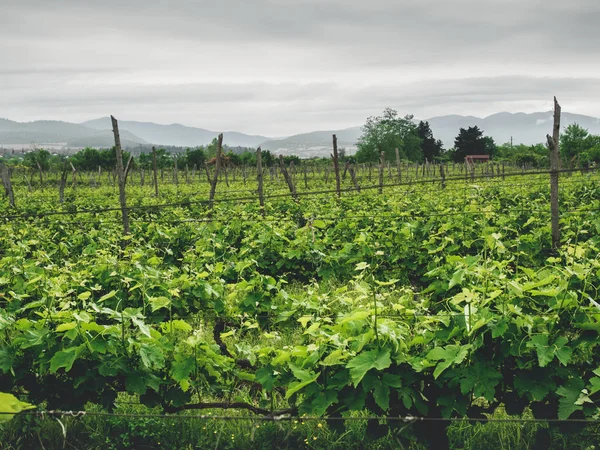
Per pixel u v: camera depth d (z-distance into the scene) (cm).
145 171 5841
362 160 10381
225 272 935
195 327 769
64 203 2314
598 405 464
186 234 1316
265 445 541
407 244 1099
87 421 574
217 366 545
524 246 1065
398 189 2584
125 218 1291
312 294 687
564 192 1864
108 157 6688
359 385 475
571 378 468
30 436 554
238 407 550
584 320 481
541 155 7806
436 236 1061
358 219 1372
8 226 1477
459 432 530
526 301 518
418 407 470
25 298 734
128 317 513
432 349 475
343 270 1084
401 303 574
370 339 476
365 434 510
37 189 3950
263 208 1603
